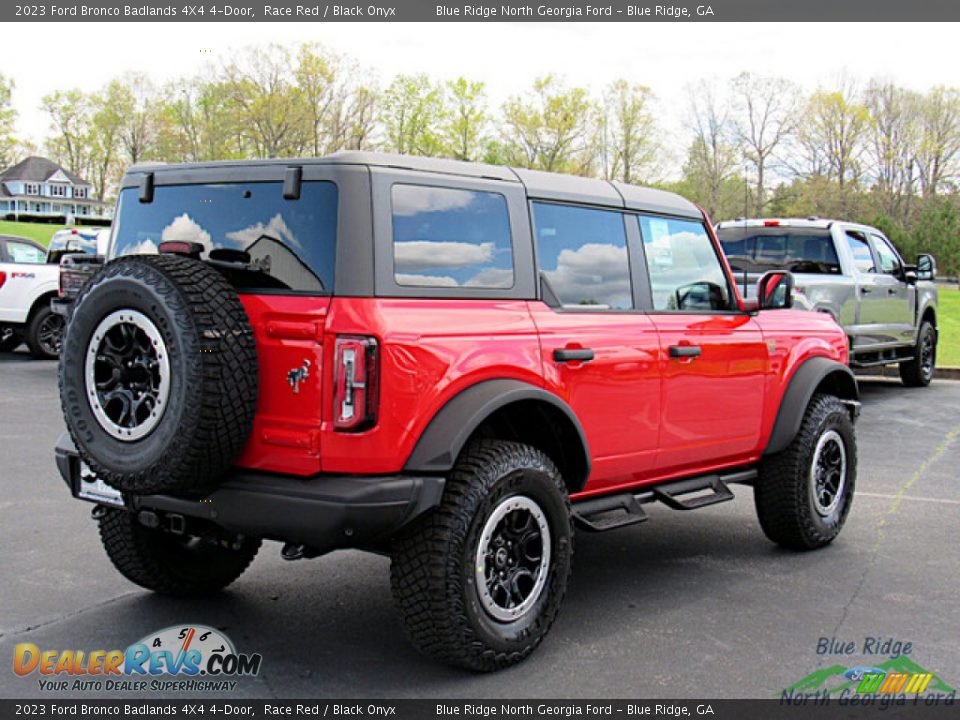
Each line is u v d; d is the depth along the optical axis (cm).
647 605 496
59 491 713
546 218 459
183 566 487
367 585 523
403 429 374
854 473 626
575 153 5216
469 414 387
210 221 416
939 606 499
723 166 5494
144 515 409
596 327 464
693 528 658
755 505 654
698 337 522
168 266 368
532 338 429
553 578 425
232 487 378
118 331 372
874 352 1315
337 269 374
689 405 517
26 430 940
